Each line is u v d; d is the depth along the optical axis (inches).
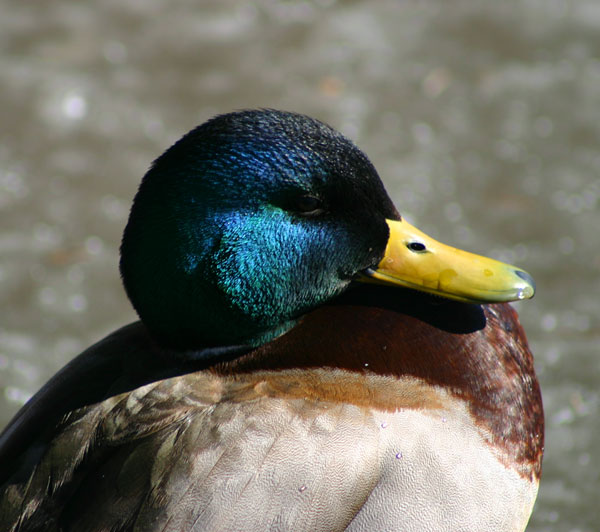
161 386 185.0
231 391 183.3
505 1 502.0
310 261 193.0
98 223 369.4
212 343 193.6
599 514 254.8
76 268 347.6
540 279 341.7
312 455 173.5
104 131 414.6
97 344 204.2
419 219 367.6
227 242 187.3
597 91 439.5
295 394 181.6
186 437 173.9
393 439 179.6
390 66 454.0
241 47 467.5
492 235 361.4
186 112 423.8
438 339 195.5
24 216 371.6
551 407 287.7
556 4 499.5
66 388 191.6
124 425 178.5
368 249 196.4
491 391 195.0
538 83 444.5
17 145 405.7
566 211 374.0
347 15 493.0
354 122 416.2
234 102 428.1
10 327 321.1
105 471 173.0
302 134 191.2
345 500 173.8
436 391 189.3
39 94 428.8
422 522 179.0
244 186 187.2
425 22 488.1
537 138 413.7
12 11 490.9
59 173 392.8
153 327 193.3
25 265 347.6
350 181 192.2
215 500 168.1
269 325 194.1
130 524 167.2
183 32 478.9
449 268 196.1
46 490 174.9
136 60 457.4
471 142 410.3
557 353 308.5
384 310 198.8
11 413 286.7
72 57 456.4
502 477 189.8
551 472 267.7
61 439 179.9
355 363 189.0
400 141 408.2
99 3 502.6
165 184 187.3
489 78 447.8
